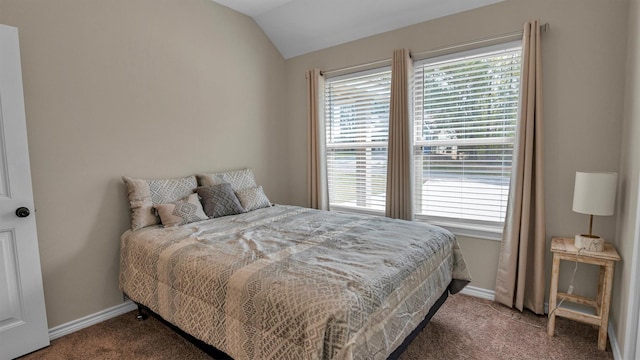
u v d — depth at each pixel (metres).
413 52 2.88
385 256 1.70
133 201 2.39
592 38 2.15
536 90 2.27
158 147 2.69
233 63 3.27
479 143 2.67
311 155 3.56
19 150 1.91
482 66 2.61
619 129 2.10
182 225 2.39
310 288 1.32
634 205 1.70
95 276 2.36
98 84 2.32
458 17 2.65
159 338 2.15
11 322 1.92
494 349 1.96
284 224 2.41
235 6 3.18
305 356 1.17
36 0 2.02
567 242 2.17
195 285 1.65
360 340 1.24
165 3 2.69
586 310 2.29
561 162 2.30
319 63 3.55
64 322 2.21
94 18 2.28
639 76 1.72
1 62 1.83
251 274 1.48
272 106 3.72
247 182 3.22
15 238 1.92
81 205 2.27
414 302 1.66
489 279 2.65
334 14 3.08
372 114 3.26
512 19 2.42
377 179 3.29
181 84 2.83
